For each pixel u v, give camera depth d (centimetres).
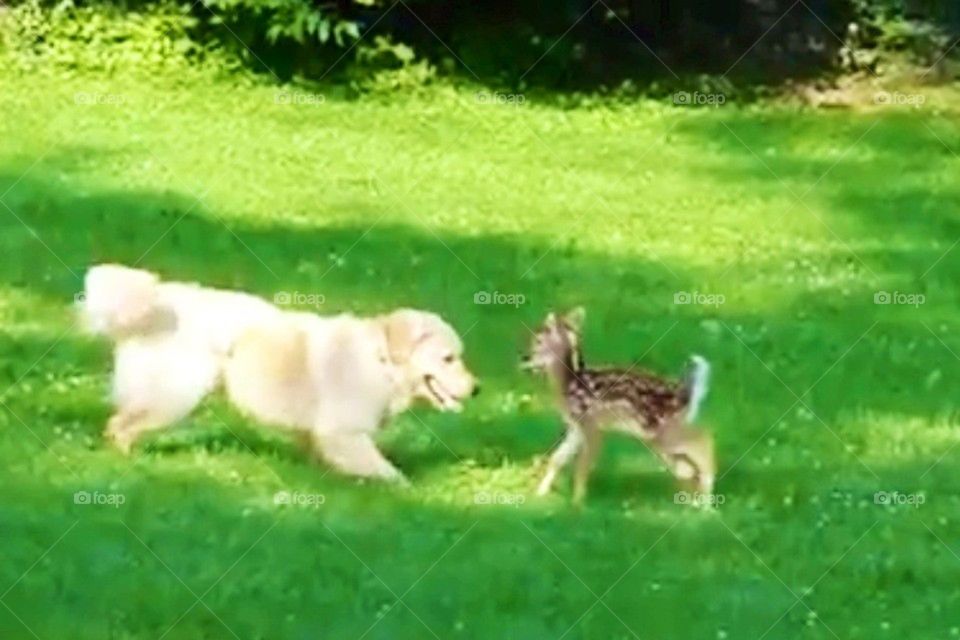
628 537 1092
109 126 2073
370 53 2319
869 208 1989
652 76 2409
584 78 2395
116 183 1883
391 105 2256
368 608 985
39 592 992
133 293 1179
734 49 2473
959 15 2512
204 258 1678
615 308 1599
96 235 1714
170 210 1809
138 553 1042
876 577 1065
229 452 1163
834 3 2516
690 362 1233
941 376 1455
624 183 2034
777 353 1491
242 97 2220
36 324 1434
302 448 1162
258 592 1000
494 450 1204
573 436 1147
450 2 2397
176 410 1178
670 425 1148
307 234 1772
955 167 2173
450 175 2011
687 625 987
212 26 2292
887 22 2509
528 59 2389
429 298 1599
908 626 1007
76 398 1262
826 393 1393
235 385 1176
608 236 1833
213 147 2034
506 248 1767
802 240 1870
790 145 2236
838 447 1278
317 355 1166
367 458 1152
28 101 2134
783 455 1250
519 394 1307
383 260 1705
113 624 960
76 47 2256
